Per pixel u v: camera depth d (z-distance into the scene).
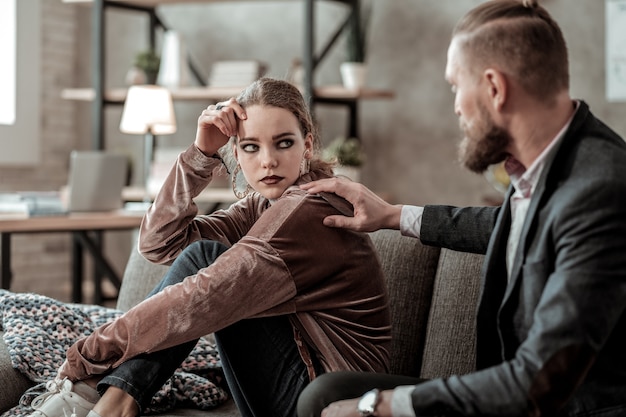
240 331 2.16
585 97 5.56
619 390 1.65
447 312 2.48
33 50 6.84
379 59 6.15
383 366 2.26
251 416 2.20
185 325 2.05
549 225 1.66
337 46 6.28
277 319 2.17
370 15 6.15
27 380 2.52
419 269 2.58
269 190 2.25
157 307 2.07
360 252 2.24
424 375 2.48
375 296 2.28
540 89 1.70
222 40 6.77
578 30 5.56
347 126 6.20
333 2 5.75
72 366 2.15
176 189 2.36
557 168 1.70
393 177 6.15
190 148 2.35
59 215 4.71
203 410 2.45
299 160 2.25
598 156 1.66
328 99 5.91
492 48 1.70
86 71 7.25
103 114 6.22
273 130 2.20
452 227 2.21
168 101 5.33
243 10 6.69
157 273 2.96
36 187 6.96
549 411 1.59
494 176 5.20
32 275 6.86
